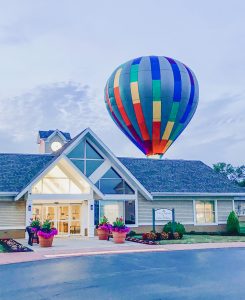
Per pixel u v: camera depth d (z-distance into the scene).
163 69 39.88
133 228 29.34
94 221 28.30
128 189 29.73
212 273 12.56
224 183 34.34
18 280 11.42
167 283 10.91
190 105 40.81
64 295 9.47
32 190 26.44
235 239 25.27
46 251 18.47
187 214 31.52
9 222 25.66
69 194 26.77
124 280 11.37
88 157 28.97
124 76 40.75
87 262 15.01
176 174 34.41
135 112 40.28
